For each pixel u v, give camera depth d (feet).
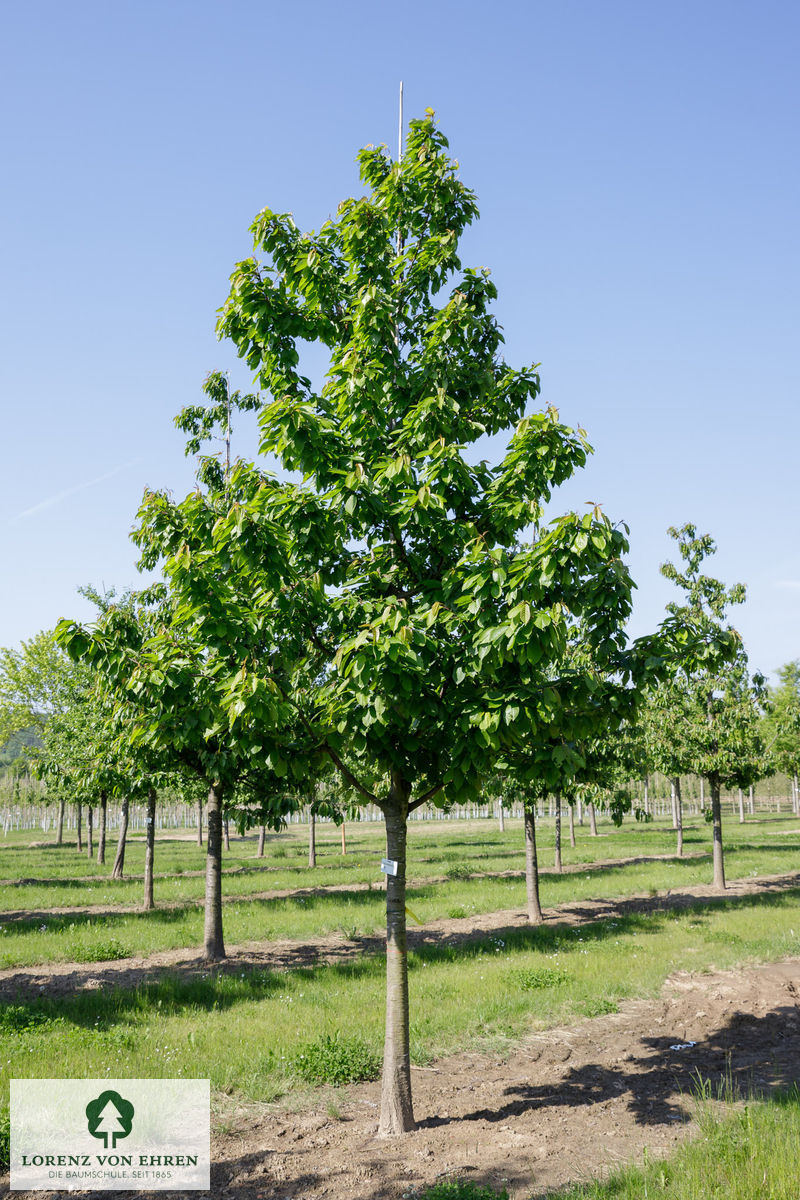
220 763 38.83
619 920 51.29
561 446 19.33
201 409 49.44
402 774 21.25
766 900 58.34
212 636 19.25
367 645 16.07
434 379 22.00
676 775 68.18
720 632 20.24
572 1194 15.28
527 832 55.21
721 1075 23.25
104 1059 24.30
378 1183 16.88
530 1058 25.89
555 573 16.83
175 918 55.62
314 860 97.66
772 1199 14.30
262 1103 22.04
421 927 52.90
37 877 88.28
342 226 24.00
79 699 81.97
